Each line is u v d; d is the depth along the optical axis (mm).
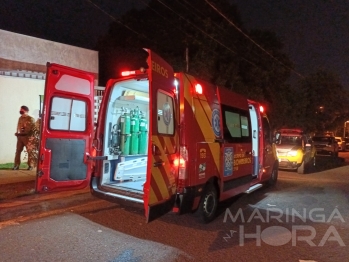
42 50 13500
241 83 21750
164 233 6668
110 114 7504
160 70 6125
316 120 38438
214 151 7449
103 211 7723
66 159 7098
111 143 7566
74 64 14562
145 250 5781
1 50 12344
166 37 21109
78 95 7328
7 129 11789
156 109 5910
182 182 6445
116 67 22094
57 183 6965
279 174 15953
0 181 9219
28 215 7191
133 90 7664
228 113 8344
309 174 16781
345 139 40219
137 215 7570
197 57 19922
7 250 5504
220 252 5926
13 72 11570
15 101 11938
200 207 7148
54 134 6898
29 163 10641
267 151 11117
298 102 33781
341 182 14188
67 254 5457
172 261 5422
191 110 6762
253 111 10547
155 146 5832
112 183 7496
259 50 24094
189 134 6617
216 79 20156
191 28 20828
